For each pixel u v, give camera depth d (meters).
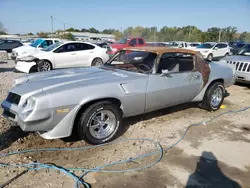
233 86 9.02
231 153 3.85
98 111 3.81
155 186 2.97
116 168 3.31
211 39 48.12
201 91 5.51
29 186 2.88
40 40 16.97
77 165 3.36
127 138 4.24
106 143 4.02
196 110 5.95
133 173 3.22
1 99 6.17
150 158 3.60
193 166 3.44
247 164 3.54
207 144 4.13
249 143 4.21
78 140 4.08
